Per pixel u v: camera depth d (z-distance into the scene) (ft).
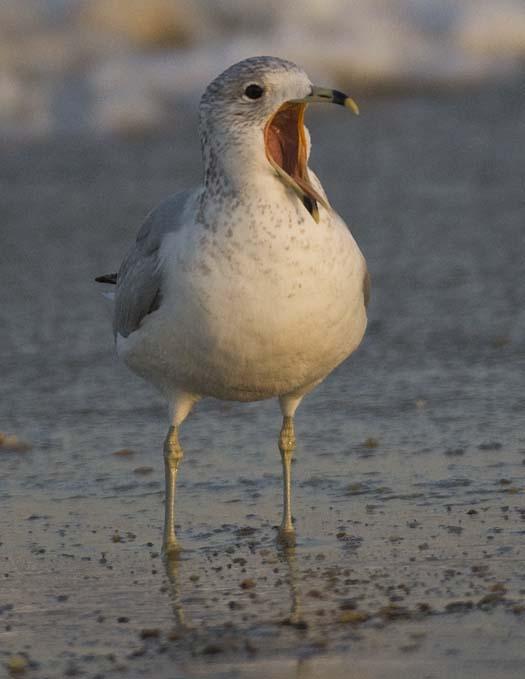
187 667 25.85
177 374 33.94
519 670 24.91
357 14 111.65
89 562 32.71
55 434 43.78
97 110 94.84
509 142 88.94
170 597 30.12
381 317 56.08
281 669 25.50
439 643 26.32
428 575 30.53
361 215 72.33
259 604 29.35
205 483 38.60
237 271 31.45
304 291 31.63
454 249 65.87
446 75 107.34
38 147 89.30
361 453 40.55
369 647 26.30
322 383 48.26
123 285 35.29
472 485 37.17
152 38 106.01
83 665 26.22
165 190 78.07
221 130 31.40
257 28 109.50
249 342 32.04
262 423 44.14
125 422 44.91
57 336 54.75
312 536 33.83
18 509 36.91
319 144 90.02
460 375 48.55
